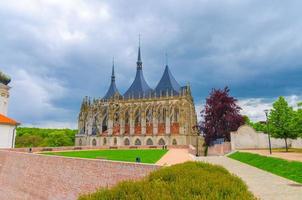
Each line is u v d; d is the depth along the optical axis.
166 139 115.69
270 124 51.47
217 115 68.00
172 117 121.12
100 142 129.12
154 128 119.62
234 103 68.31
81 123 139.62
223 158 40.59
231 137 55.47
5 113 79.38
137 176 21.77
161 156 47.47
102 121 133.62
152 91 137.25
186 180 9.28
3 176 41.06
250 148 54.94
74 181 27.94
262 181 20.80
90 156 47.62
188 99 121.75
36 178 33.81
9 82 82.62
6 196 38.53
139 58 153.12
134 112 126.94
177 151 65.06
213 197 7.27
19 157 38.97
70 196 27.80
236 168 28.64
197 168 13.45
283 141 57.34
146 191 7.75
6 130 61.34
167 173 11.32
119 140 125.25
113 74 159.00
